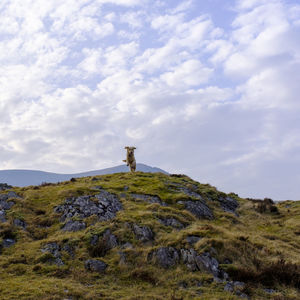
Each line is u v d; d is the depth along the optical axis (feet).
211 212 83.66
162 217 64.69
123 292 38.93
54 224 61.82
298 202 120.88
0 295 34.01
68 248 50.26
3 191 77.87
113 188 86.79
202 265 46.88
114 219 60.59
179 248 50.60
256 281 44.01
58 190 82.43
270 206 104.53
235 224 79.25
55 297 34.37
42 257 46.60
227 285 42.50
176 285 42.42
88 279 42.09
